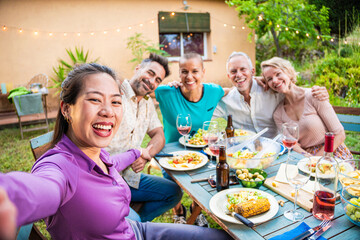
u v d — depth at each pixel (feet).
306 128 7.17
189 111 8.30
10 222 1.36
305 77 22.89
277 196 4.38
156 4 23.31
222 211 3.86
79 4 21.44
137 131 7.43
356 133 14.89
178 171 5.60
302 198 4.14
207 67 25.63
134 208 6.53
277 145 6.09
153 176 7.04
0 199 1.38
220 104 9.21
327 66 21.26
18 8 20.02
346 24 22.99
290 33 24.29
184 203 9.25
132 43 22.91
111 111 3.39
